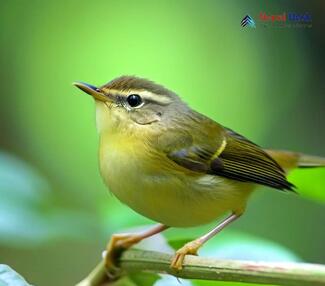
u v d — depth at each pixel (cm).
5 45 1302
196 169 740
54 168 1284
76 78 1305
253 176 782
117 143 722
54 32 1304
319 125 1288
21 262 1190
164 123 757
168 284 605
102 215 739
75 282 1199
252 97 1291
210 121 812
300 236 1196
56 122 1305
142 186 702
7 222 686
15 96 1301
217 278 555
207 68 1284
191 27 1286
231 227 1203
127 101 748
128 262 602
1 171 728
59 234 707
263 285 563
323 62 1287
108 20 1295
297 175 701
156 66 1289
